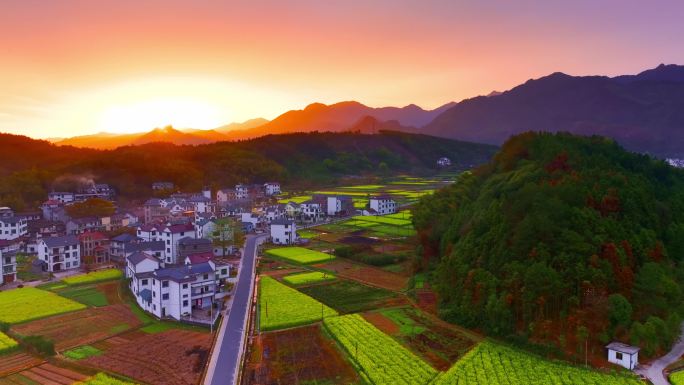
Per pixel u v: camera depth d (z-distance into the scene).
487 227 98.12
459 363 73.19
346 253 144.50
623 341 74.38
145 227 148.75
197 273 99.50
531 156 120.88
